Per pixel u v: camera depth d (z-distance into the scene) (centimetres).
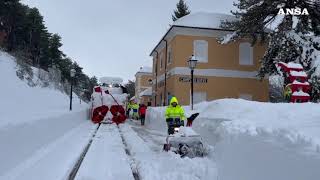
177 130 1234
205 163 987
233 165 671
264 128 609
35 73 5428
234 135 698
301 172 468
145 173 918
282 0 2658
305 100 1400
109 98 3038
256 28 2838
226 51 3397
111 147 1428
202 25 3325
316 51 2453
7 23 6100
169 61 3612
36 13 7388
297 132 536
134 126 2753
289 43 2559
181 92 3297
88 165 1034
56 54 8719
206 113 1641
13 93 3694
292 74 1418
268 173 542
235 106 1521
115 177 888
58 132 1557
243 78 3409
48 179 817
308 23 2691
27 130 1028
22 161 962
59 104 4556
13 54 4997
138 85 7556
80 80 11306
